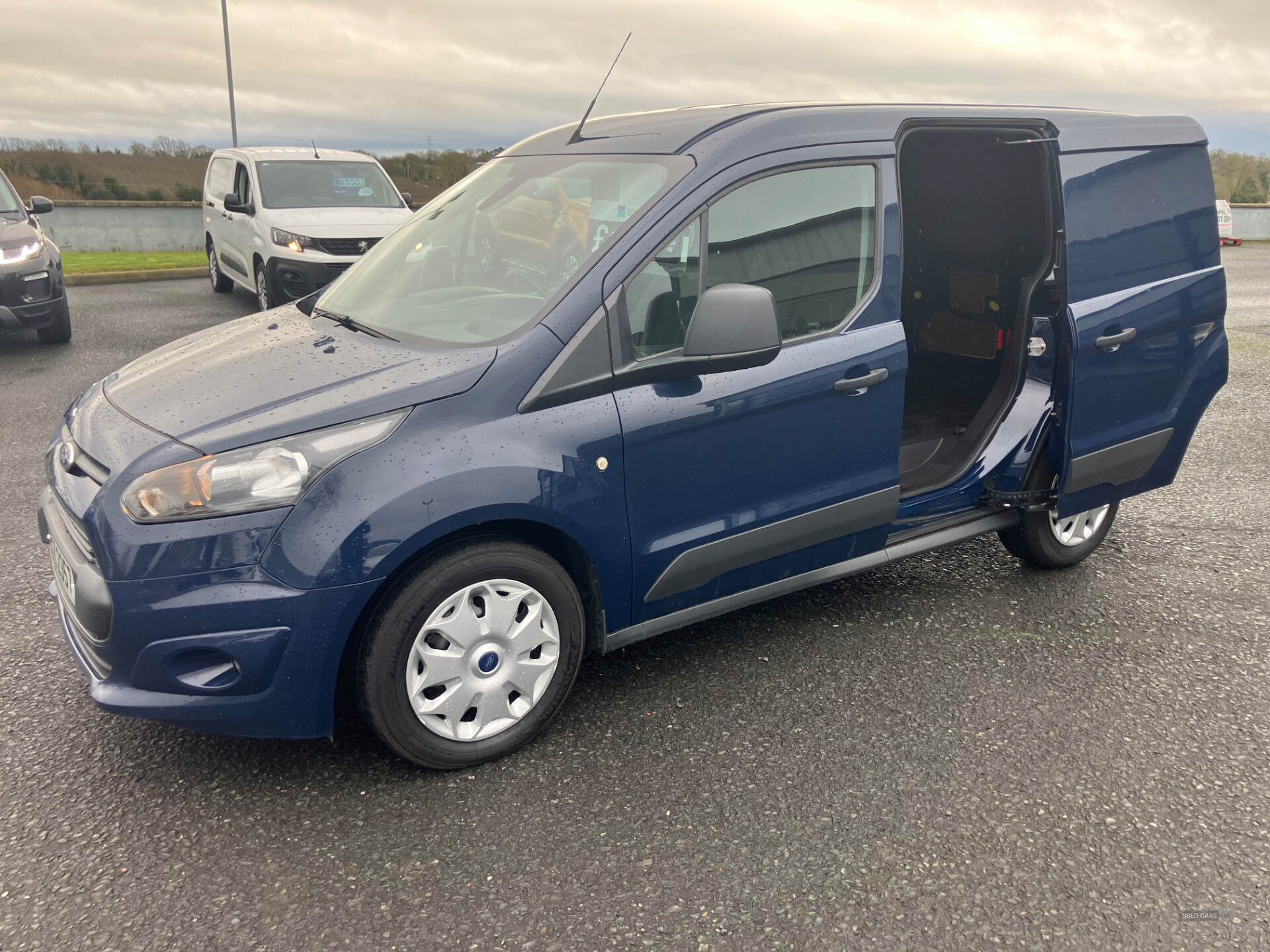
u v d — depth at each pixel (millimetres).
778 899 2242
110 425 2629
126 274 14016
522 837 2443
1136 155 3697
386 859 2359
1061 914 2213
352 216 9820
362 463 2391
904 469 3773
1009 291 4043
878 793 2639
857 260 3133
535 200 3148
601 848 2410
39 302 8273
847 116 3143
